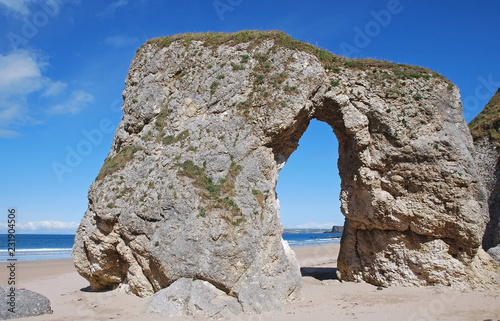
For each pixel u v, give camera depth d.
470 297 14.70
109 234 14.91
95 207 14.93
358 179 17.66
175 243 13.41
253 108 15.23
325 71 16.72
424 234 16.80
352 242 19.06
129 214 14.46
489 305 13.52
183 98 16.28
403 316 12.27
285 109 14.81
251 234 13.43
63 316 12.55
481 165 25.62
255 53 16.11
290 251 15.20
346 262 19.17
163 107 16.67
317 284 18.83
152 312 12.23
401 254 17.16
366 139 16.89
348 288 17.14
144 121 16.80
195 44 17.17
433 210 16.47
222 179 14.14
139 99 17.02
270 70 15.60
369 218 17.73
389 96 16.83
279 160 16.22
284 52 15.78
